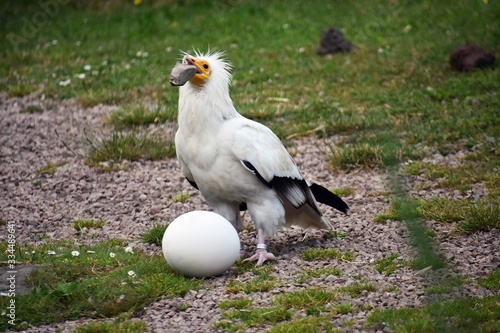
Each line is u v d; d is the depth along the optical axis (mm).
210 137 9891
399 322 8133
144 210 12578
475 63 18219
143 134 15844
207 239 9398
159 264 9953
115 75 19906
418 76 18297
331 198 10852
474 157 13672
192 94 9906
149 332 8297
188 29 23828
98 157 14820
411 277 9352
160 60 21094
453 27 21688
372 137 14797
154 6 26391
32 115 17656
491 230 10773
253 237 11344
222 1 26047
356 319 8336
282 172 10156
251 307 8727
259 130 10117
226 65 10195
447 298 8641
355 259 10133
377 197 12594
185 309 8805
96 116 17375
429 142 14555
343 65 19688
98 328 8320
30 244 11234
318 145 15055
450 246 10375
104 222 12102
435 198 12039
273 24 23625
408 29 22109
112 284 9281
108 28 24594
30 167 14758
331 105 16875
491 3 22844
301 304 8711
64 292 9055
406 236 10859
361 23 23125
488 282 9109
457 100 16656
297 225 11117
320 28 23094
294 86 18453
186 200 12891
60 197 13352
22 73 20516
